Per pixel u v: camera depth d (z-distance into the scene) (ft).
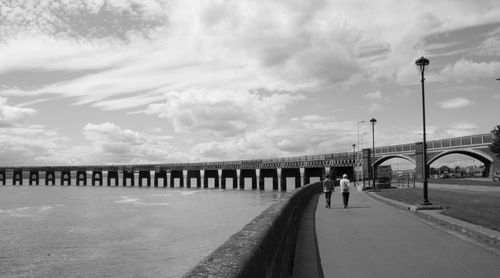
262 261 17.92
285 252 32.27
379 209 98.48
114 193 501.56
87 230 175.52
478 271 36.01
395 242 51.01
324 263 39.68
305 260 41.11
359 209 99.04
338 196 157.28
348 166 423.64
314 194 161.99
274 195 426.92
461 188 173.37
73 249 130.93
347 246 48.70
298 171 497.05
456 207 83.82
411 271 36.19
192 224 192.95
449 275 34.76
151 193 495.82
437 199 104.68
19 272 102.78
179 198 390.83
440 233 57.98
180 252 124.47
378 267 37.83
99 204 323.78
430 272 35.81
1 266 108.47
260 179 547.49
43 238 154.30
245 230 21.66
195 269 13.03
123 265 108.37
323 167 447.01
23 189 638.12
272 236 23.52
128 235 160.45
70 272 102.12
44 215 240.94
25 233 167.94
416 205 91.45
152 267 105.81
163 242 142.72
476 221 61.52
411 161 357.82
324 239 54.03
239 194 451.12
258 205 301.22
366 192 175.32
